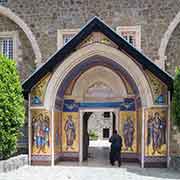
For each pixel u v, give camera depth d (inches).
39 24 795.4
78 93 742.5
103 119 1850.4
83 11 784.9
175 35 767.1
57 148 711.1
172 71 763.4
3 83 589.0
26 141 746.8
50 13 794.2
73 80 740.0
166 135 652.7
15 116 598.5
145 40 768.3
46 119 673.6
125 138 729.0
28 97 674.8
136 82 655.8
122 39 645.9
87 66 716.7
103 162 728.3
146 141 653.3
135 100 727.1
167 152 650.2
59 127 729.0
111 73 734.5
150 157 652.1
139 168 643.5
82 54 660.1
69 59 661.9
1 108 581.3
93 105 743.1
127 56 650.2
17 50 802.8
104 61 695.7
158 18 767.1
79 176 549.0
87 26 650.8
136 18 771.4
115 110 737.6
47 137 673.0
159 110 653.3
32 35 793.6
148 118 653.3
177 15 759.7
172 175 562.3
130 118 730.2
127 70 656.4
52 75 667.4
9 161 601.3
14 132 607.5
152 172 594.2
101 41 654.5
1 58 606.9
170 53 765.9
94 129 1840.6
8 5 806.5
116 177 540.7
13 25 808.9
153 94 652.7
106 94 741.9
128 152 726.5
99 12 781.3
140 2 773.3
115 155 675.4
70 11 788.6
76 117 741.9
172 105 624.4
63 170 611.8
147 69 649.6
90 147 1183.6
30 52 799.7
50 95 669.3
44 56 790.5
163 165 650.2
